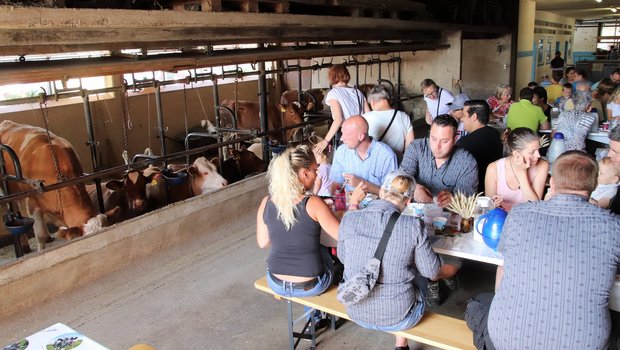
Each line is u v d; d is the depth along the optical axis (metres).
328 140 4.65
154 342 3.12
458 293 3.53
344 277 2.41
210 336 3.17
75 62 3.50
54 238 5.28
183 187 5.29
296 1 4.62
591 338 1.83
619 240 1.81
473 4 10.13
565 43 21.52
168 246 4.43
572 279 1.82
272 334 3.17
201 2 3.79
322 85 10.38
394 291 2.30
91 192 5.54
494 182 3.16
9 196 3.61
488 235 2.47
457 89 8.59
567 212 1.87
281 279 2.67
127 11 3.15
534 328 1.88
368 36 6.36
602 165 3.19
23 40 2.93
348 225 2.32
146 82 4.59
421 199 3.20
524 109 5.05
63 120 7.65
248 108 8.35
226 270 4.05
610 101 5.96
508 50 10.96
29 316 3.39
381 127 4.05
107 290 3.74
